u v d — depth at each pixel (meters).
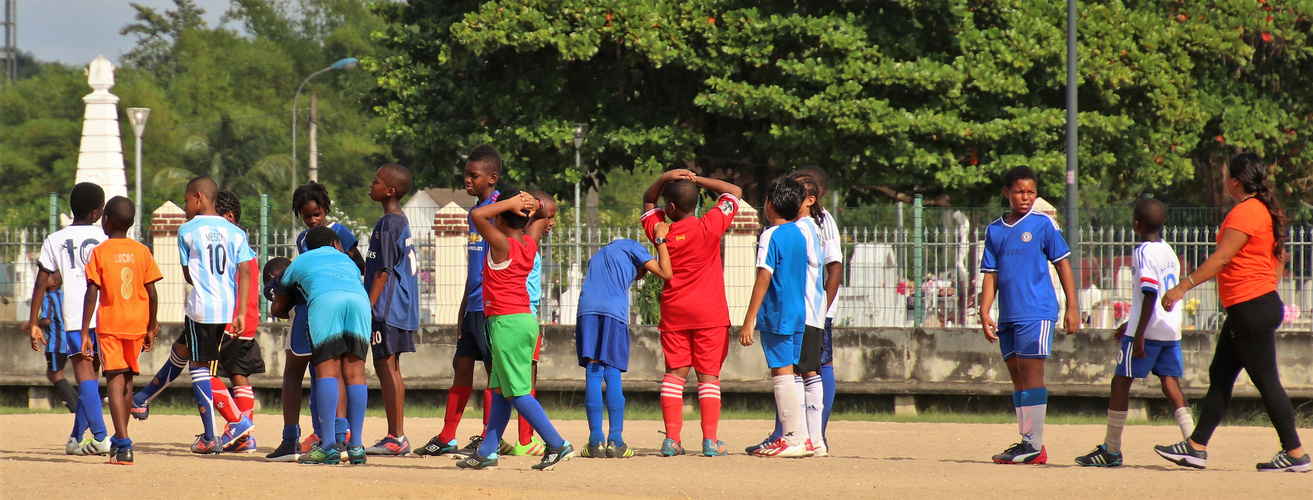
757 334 46.38
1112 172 71.88
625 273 28.42
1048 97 71.62
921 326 45.91
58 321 30.50
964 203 72.06
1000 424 41.12
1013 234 26.66
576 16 69.12
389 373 28.67
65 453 29.20
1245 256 24.59
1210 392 25.62
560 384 46.44
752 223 46.62
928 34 70.50
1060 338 45.12
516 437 35.34
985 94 68.44
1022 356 26.58
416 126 75.88
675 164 77.75
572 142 75.31
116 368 26.23
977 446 32.72
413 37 78.81
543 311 47.44
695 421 42.59
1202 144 76.62
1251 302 24.47
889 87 68.62
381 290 28.16
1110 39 67.69
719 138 77.38
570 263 46.88
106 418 40.62
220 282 28.77
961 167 67.06
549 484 22.00
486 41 69.31
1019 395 26.91
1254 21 71.06
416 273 29.08
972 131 66.25
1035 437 26.70
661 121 75.06
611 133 72.69
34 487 21.31
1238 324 24.62
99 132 72.00
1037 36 67.50
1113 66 66.69
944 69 66.31
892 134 66.81
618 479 22.84
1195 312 44.56
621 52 73.69
